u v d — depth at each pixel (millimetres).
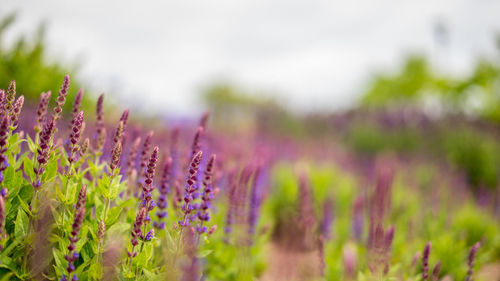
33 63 6465
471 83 16047
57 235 2195
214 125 11492
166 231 2381
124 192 2771
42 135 2096
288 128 14773
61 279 2086
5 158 2020
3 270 2080
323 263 3176
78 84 6551
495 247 5098
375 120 14633
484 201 6539
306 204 4211
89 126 3520
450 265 3830
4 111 2174
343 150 11227
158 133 5711
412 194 6633
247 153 6152
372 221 3281
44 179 2229
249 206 3627
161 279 2242
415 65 22125
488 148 9594
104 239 2264
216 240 3297
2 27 6082
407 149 12055
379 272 2908
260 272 3719
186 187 2355
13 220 2244
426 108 14703
